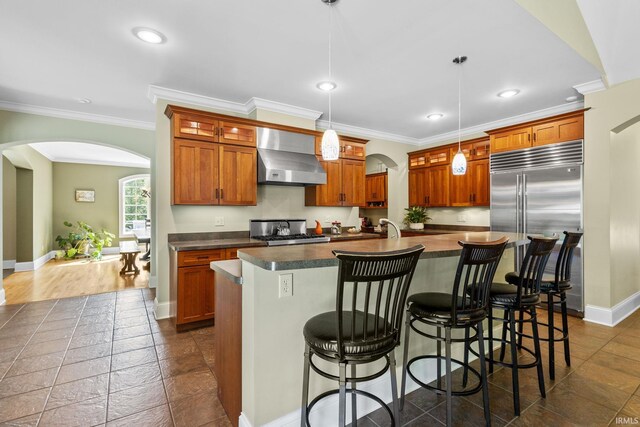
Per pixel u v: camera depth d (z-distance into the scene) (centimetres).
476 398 203
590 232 339
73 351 271
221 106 387
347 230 492
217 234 382
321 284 176
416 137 581
